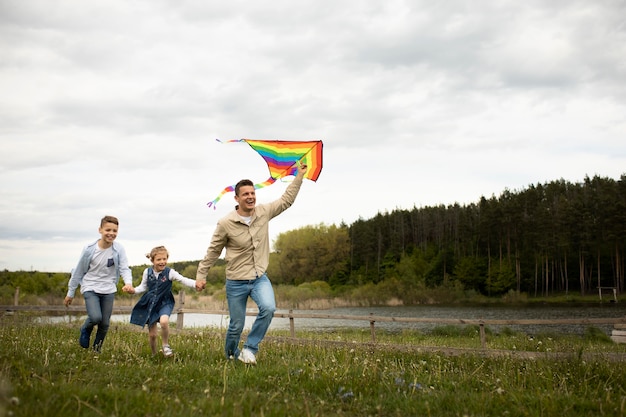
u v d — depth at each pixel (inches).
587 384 198.7
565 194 3801.7
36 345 274.1
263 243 250.4
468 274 3203.7
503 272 3043.8
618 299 2600.9
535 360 262.7
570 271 3228.3
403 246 4284.0
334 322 1099.3
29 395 137.9
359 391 179.3
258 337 243.1
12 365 192.9
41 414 121.0
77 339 337.7
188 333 418.6
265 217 252.1
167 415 133.6
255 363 234.7
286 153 268.4
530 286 3211.1
